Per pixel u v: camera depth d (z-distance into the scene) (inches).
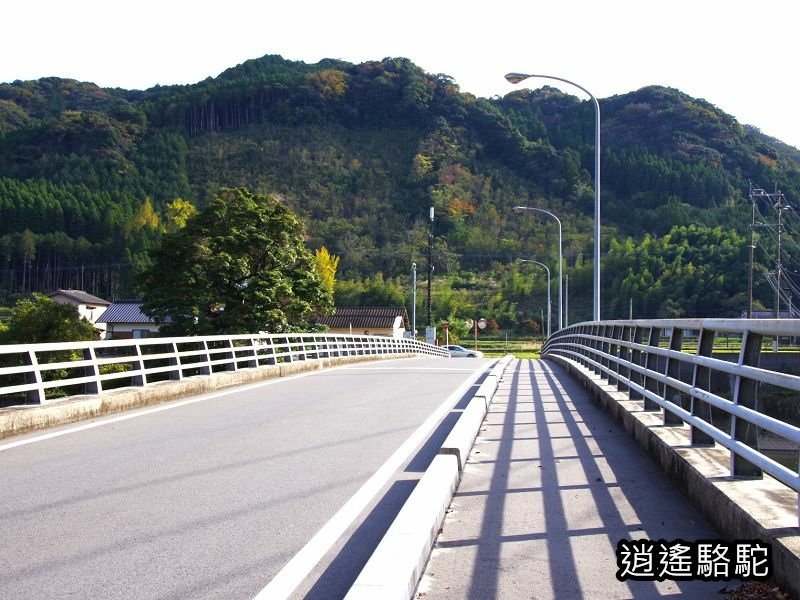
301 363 904.3
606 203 4591.5
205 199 4638.3
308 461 316.5
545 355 1667.1
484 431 393.7
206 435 384.8
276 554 195.0
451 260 4055.1
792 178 4589.1
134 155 4874.5
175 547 200.1
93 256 3506.4
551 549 198.1
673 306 2511.1
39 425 402.6
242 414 470.6
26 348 408.5
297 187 4926.2
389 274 3922.2
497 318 3641.7
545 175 5027.1
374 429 405.7
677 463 257.0
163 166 4857.3
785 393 707.4
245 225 1331.2
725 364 227.0
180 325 1245.1
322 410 490.3
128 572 180.4
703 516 220.1
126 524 221.3
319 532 214.5
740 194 4330.7
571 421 428.5
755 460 193.3
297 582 174.9
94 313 2561.5
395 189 4896.7
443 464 261.3
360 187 4921.3
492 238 4232.3
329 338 1106.7
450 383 707.4
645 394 357.1
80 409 440.8
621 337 467.8
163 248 1289.4
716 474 222.1
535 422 425.7
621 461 309.6
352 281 3673.7
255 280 1285.7
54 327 1176.8
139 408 504.4
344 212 4589.1
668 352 309.9
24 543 202.8
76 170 4397.1
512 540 206.5
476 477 284.0
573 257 3846.0
